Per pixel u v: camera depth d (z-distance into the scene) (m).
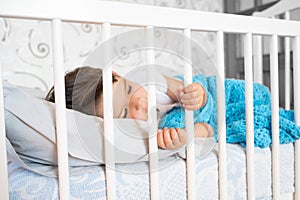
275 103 1.01
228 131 1.05
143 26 0.80
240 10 2.27
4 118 0.69
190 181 0.86
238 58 2.23
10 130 0.73
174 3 2.21
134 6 0.78
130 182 0.79
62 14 0.70
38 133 0.74
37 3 0.68
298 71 1.05
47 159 0.77
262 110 1.09
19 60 1.85
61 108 0.71
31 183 0.74
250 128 0.96
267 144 1.01
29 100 0.76
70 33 1.95
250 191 0.96
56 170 0.76
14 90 0.77
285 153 1.05
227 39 2.25
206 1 2.30
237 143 1.04
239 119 1.12
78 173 0.76
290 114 1.12
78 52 1.97
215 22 0.89
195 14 0.86
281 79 1.89
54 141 0.74
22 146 0.76
